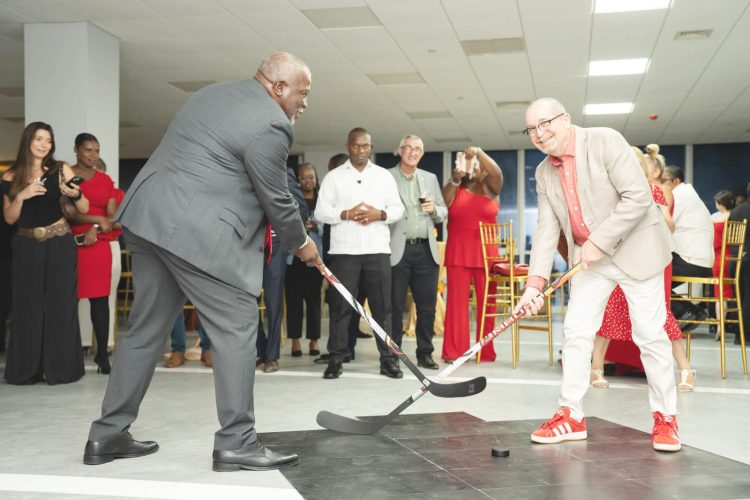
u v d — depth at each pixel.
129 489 2.38
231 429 2.62
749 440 3.12
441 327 7.86
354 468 2.62
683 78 10.06
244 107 2.59
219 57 8.99
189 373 5.02
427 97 11.26
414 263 5.25
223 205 2.57
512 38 8.27
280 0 7.00
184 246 2.54
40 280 4.61
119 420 2.75
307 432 3.21
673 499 2.29
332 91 10.85
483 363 5.63
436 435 3.15
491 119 13.01
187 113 2.65
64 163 4.77
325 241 6.32
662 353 3.00
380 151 16.72
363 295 5.69
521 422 3.43
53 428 3.35
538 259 3.23
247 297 2.64
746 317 6.99
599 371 4.61
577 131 3.08
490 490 2.37
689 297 5.09
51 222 4.64
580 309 3.12
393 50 8.74
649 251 3.00
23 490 2.37
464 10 7.32
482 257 5.56
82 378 4.88
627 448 2.94
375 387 4.47
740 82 10.25
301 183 6.27
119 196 5.51
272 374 5.03
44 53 7.62
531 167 16.66
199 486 2.41
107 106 7.95
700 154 15.77
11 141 14.70
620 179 2.95
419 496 2.30
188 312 8.11
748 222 7.33
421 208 5.08
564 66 9.48
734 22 7.68
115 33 7.99
